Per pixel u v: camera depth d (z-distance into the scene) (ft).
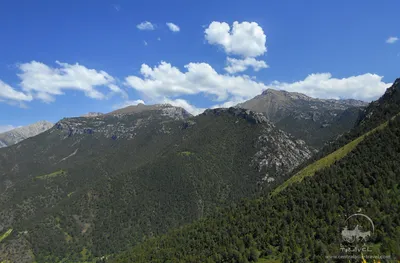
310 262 379.96
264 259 441.27
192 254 556.51
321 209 464.24
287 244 445.78
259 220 529.45
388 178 445.78
